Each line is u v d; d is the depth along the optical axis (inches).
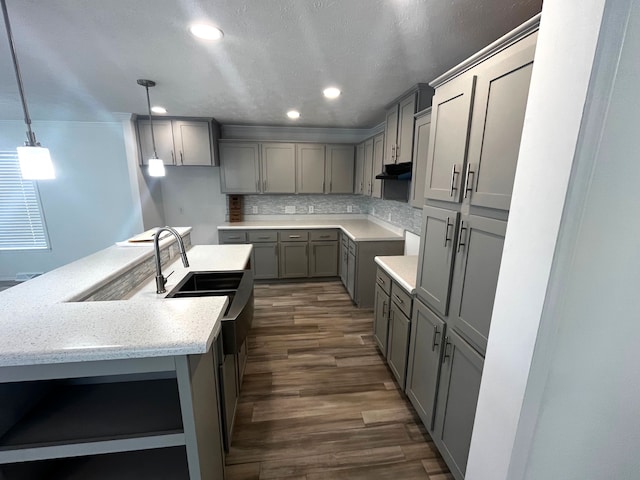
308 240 167.0
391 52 70.1
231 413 67.4
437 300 60.8
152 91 101.3
